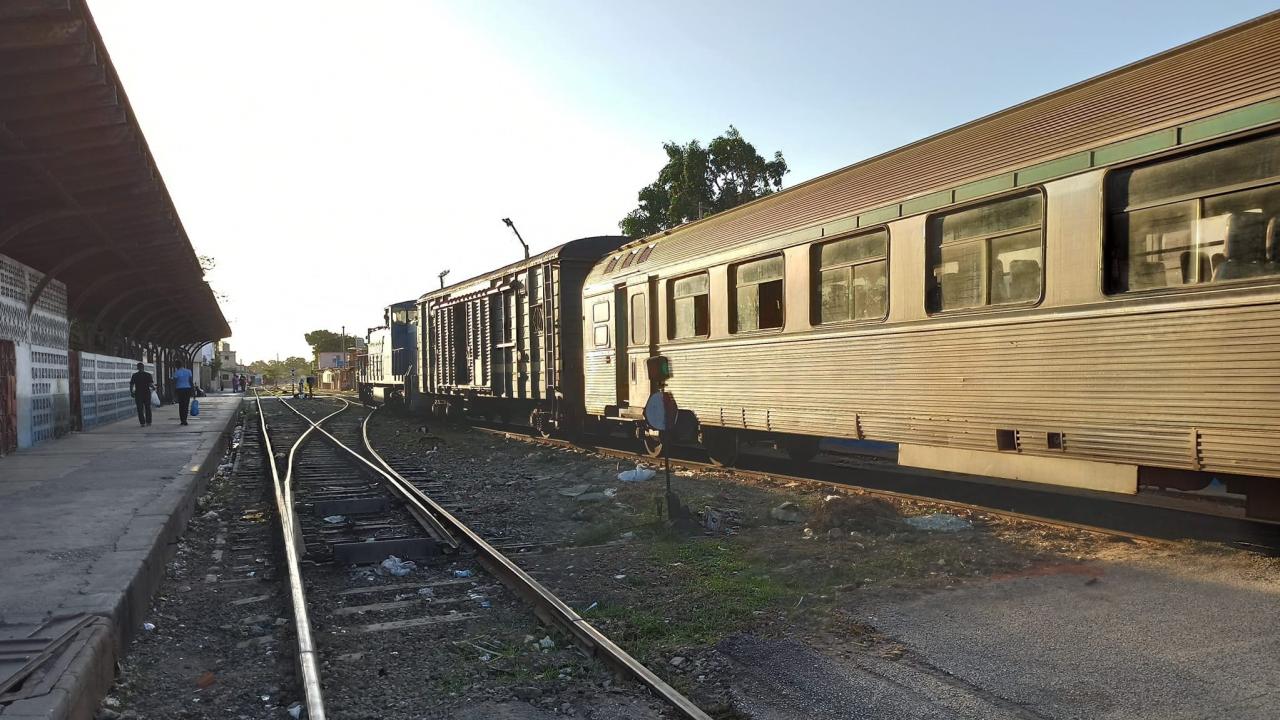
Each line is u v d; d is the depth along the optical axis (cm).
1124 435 651
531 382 1881
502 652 509
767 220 1121
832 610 548
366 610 599
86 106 797
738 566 671
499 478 1304
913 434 866
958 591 576
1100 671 425
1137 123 646
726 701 422
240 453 1839
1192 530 720
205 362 6906
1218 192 594
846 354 959
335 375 9450
